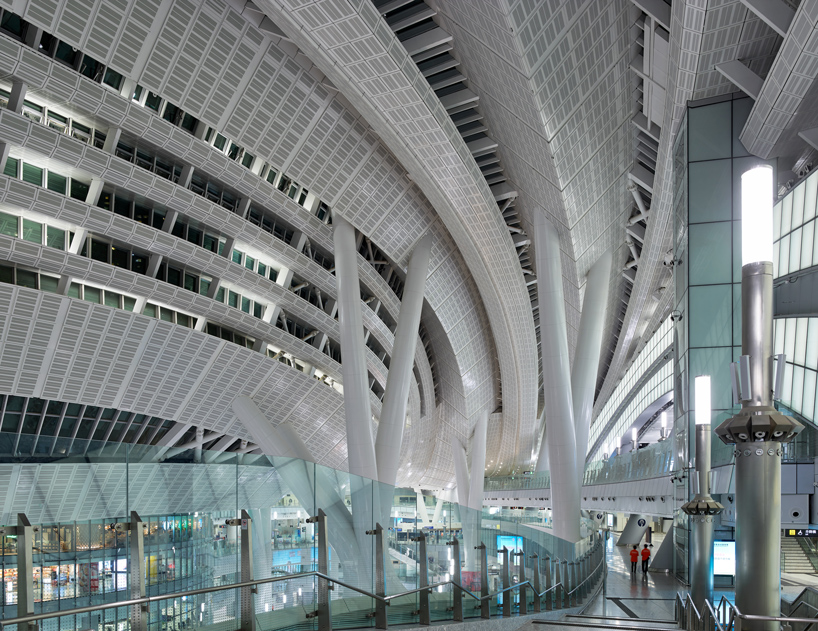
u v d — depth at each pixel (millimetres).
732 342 14891
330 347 29953
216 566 5449
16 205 17938
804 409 14266
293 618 6082
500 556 11078
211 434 27938
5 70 16062
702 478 11188
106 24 15234
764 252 4910
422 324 37406
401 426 24547
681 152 16125
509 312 32438
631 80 21125
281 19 15148
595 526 30156
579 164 22375
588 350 29906
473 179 21844
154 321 21562
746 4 11750
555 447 24359
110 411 23375
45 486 4309
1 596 3996
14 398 20859
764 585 4836
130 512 4809
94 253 20516
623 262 35188
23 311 18859
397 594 7414
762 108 13336
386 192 23359
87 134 19109
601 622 12141
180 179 21203
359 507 7121
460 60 19609
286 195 22984
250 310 25859
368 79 16375
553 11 15953
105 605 4332
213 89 17625
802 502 11969
